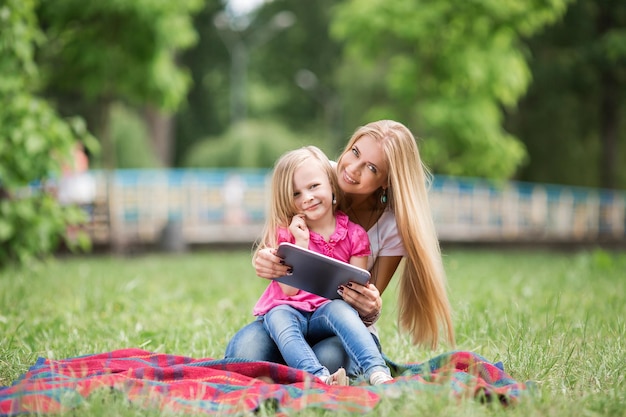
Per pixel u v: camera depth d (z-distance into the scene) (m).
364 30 17.84
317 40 47.25
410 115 18.59
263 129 34.75
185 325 6.15
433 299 4.44
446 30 17.38
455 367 4.07
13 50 10.37
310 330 4.28
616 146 29.66
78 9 13.76
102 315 6.77
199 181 19.70
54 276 9.95
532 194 22.73
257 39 47.66
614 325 5.84
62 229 11.36
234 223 20.20
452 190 21.39
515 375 4.33
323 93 47.62
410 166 4.34
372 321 4.31
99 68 14.48
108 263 13.51
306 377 3.66
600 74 27.28
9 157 10.45
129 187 18.34
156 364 4.43
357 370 4.12
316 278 4.10
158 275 10.95
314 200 4.20
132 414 3.32
